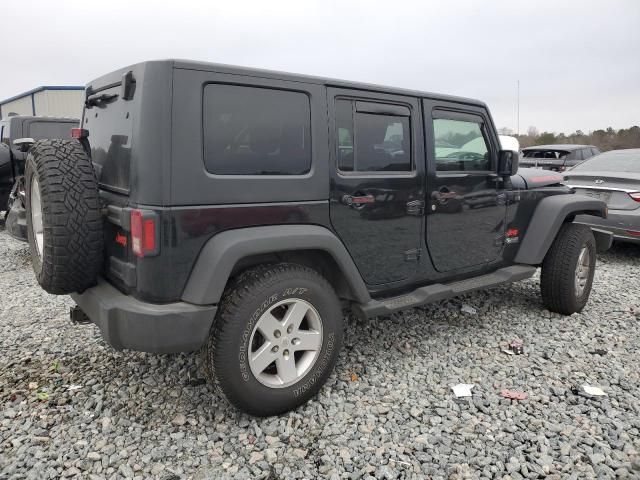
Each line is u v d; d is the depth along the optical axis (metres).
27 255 7.35
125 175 2.78
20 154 8.64
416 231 3.71
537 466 2.57
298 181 3.02
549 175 4.98
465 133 4.09
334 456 2.65
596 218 7.00
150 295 2.64
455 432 2.87
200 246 2.70
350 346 4.04
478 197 4.14
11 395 3.20
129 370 3.58
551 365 3.74
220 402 3.14
